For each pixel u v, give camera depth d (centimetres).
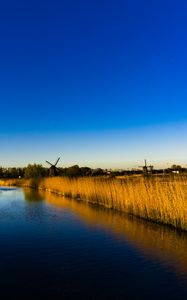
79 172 7962
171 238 2025
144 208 2809
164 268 1459
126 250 1755
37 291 1238
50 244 1916
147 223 2567
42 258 1638
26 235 2173
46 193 5994
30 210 3459
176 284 1279
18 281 1339
